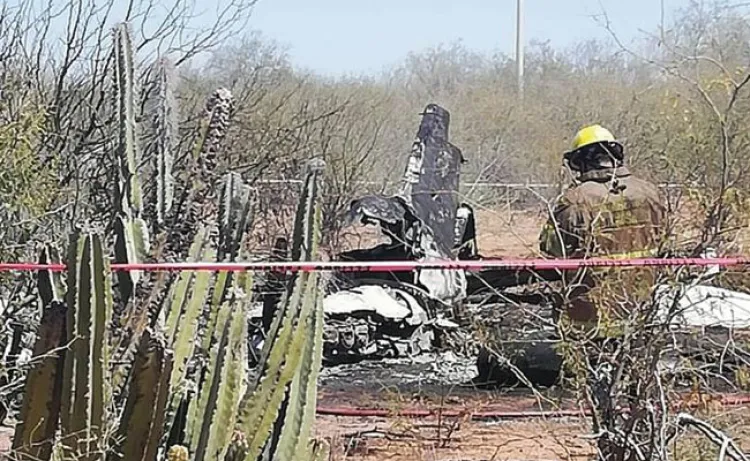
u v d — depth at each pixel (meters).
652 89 8.84
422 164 13.67
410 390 10.36
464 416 8.95
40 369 4.61
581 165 7.76
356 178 22.42
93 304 4.58
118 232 5.32
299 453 5.14
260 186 16.31
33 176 8.30
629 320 6.18
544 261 6.57
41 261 5.20
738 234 6.53
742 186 6.52
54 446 4.50
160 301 4.96
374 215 13.14
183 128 13.61
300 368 5.20
